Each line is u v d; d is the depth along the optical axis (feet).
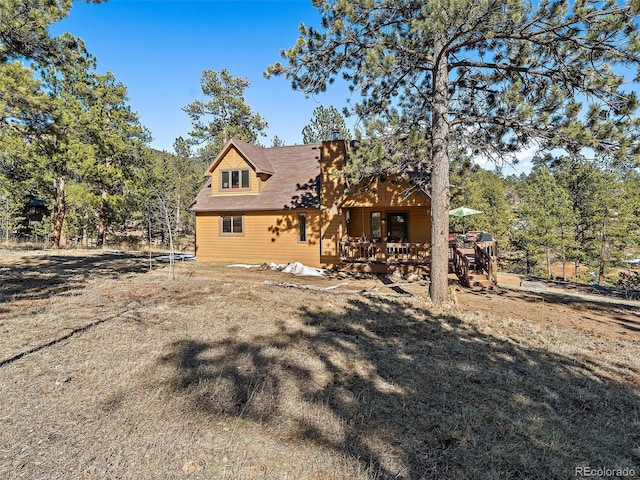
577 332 23.95
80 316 23.62
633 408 13.89
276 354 18.13
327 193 52.19
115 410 12.44
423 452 10.68
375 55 25.70
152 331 21.17
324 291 35.60
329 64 31.45
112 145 71.26
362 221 54.85
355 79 32.48
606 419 13.00
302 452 10.47
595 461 10.60
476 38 26.37
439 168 29.81
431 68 30.04
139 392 13.76
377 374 16.14
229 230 58.49
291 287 37.11
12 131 38.42
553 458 10.61
